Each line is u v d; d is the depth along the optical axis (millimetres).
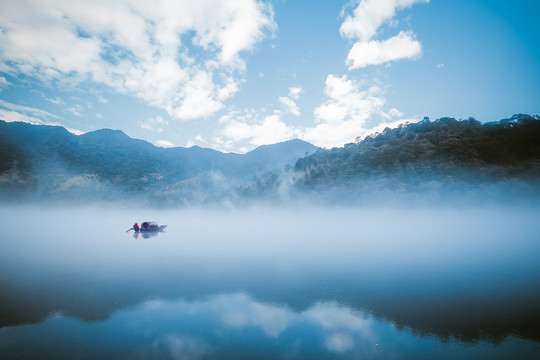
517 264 24078
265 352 10141
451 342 10758
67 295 16547
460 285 18062
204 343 10898
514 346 10359
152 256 29078
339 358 9633
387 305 14836
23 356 9820
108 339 11203
